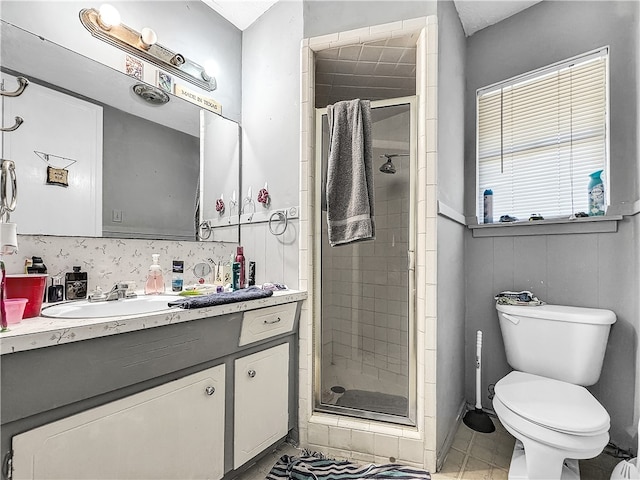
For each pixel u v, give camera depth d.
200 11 1.94
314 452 1.63
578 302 1.77
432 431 1.49
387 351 1.77
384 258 1.79
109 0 1.54
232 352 1.34
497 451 1.66
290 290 1.73
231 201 2.06
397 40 1.65
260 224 1.99
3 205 1.04
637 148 1.57
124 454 0.99
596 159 1.78
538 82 1.99
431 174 1.51
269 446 1.52
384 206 1.79
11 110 1.24
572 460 1.48
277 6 1.94
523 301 1.79
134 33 1.61
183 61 1.79
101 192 1.49
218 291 1.63
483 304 2.11
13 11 1.26
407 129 1.69
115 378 0.95
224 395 1.31
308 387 1.68
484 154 2.19
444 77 1.68
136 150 1.62
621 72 1.68
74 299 1.35
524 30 2.02
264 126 1.99
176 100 1.80
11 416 0.76
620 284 1.65
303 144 1.74
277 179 1.91
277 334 1.56
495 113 2.15
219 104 2.03
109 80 1.53
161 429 1.09
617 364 1.65
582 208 1.82
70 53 1.40
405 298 1.73
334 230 1.66
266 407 1.51
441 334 1.60
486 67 2.17
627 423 1.60
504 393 1.41
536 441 1.23
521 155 2.04
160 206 1.71
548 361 1.64
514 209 2.06
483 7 2.00
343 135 1.68
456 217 1.87
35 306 1.01
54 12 1.36
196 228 1.87
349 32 1.67
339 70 1.96
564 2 1.88
